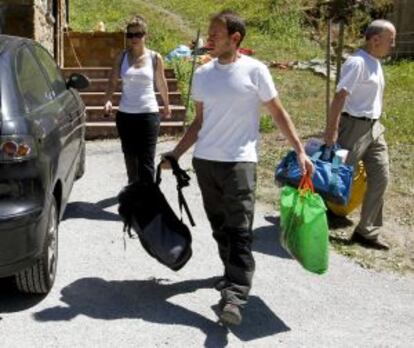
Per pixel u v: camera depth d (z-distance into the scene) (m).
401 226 6.52
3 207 3.97
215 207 4.34
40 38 10.17
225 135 4.08
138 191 4.57
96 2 23.58
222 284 4.36
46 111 4.73
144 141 6.31
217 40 3.99
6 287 4.67
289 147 9.28
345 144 5.68
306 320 4.44
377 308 4.70
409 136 9.92
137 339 4.04
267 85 4.05
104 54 13.82
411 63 16.88
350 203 6.38
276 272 5.23
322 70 14.76
